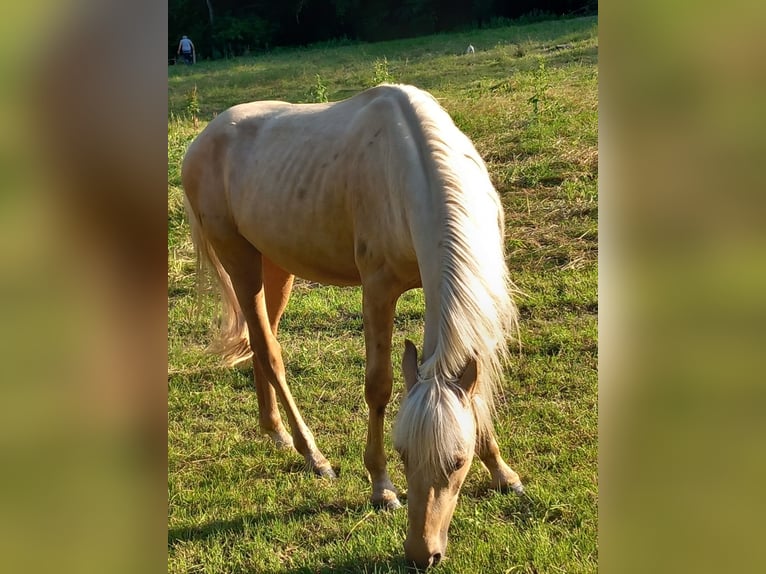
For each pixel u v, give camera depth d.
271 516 3.26
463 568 2.75
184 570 2.95
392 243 3.01
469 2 22.62
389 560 2.86
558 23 17.94
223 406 4.23
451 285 2.48
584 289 4.79
